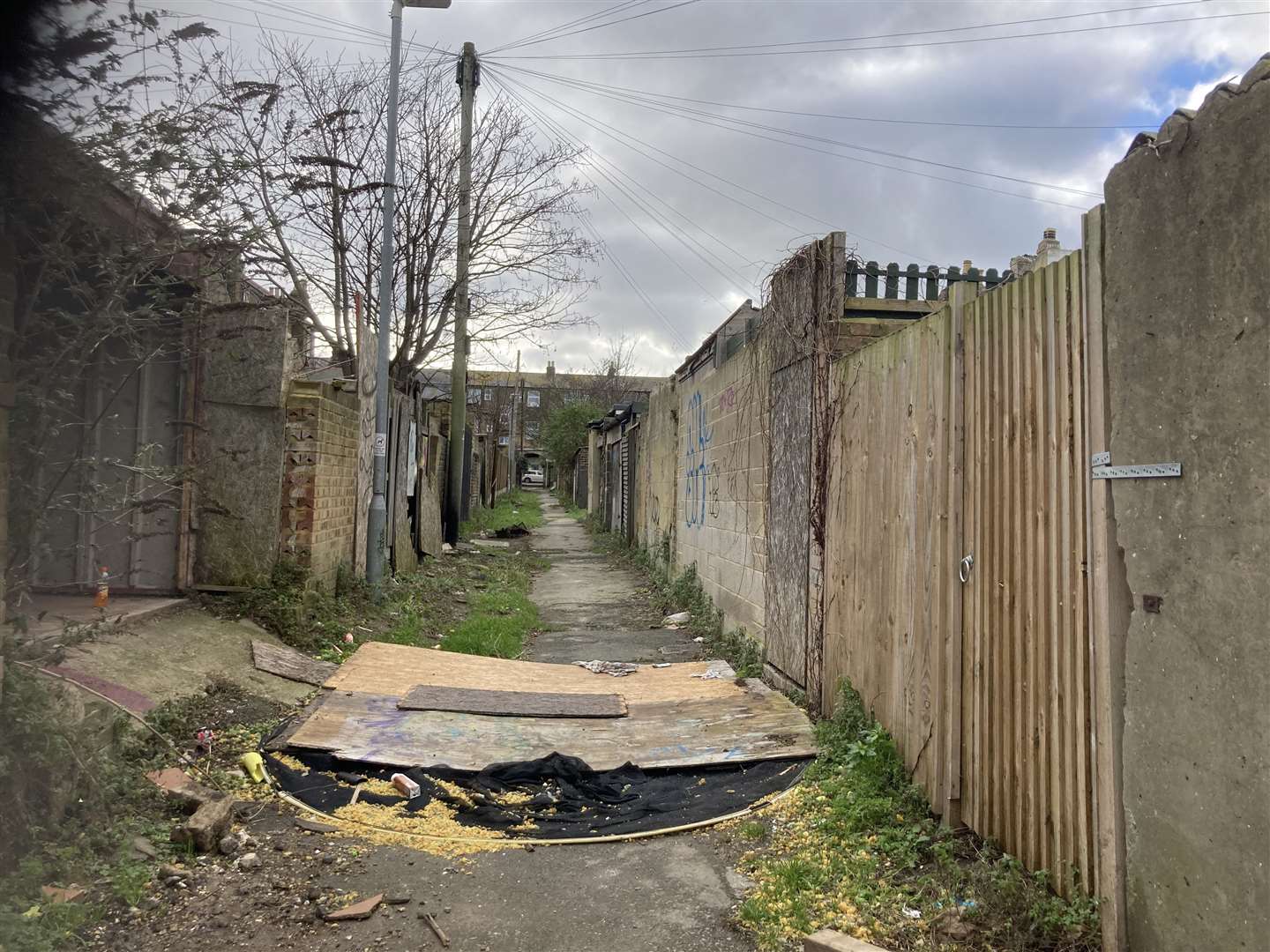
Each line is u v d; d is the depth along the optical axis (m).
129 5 3.06
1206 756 2.35
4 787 3.03
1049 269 3.18
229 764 4.57
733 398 8.54
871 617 4.91
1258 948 2.17
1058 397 3.11
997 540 3.56
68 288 3.38
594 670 7.08
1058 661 3.10
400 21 9.77
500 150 13.50
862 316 6.19
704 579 9.88
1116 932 2.71
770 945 3.09
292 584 6.95
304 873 3.58
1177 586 2.47
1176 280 2.48
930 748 4.09
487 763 4.93
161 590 6.61
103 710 4.03
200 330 5.38
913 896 3.35
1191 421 2.42
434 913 3.34
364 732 5.17
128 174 3.30
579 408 38.53
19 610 3.31
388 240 9.55
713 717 5.79
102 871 3.25
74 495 3.58
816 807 4.28
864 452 5.09
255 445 6.87
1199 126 2.39
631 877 3.69
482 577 13.00
